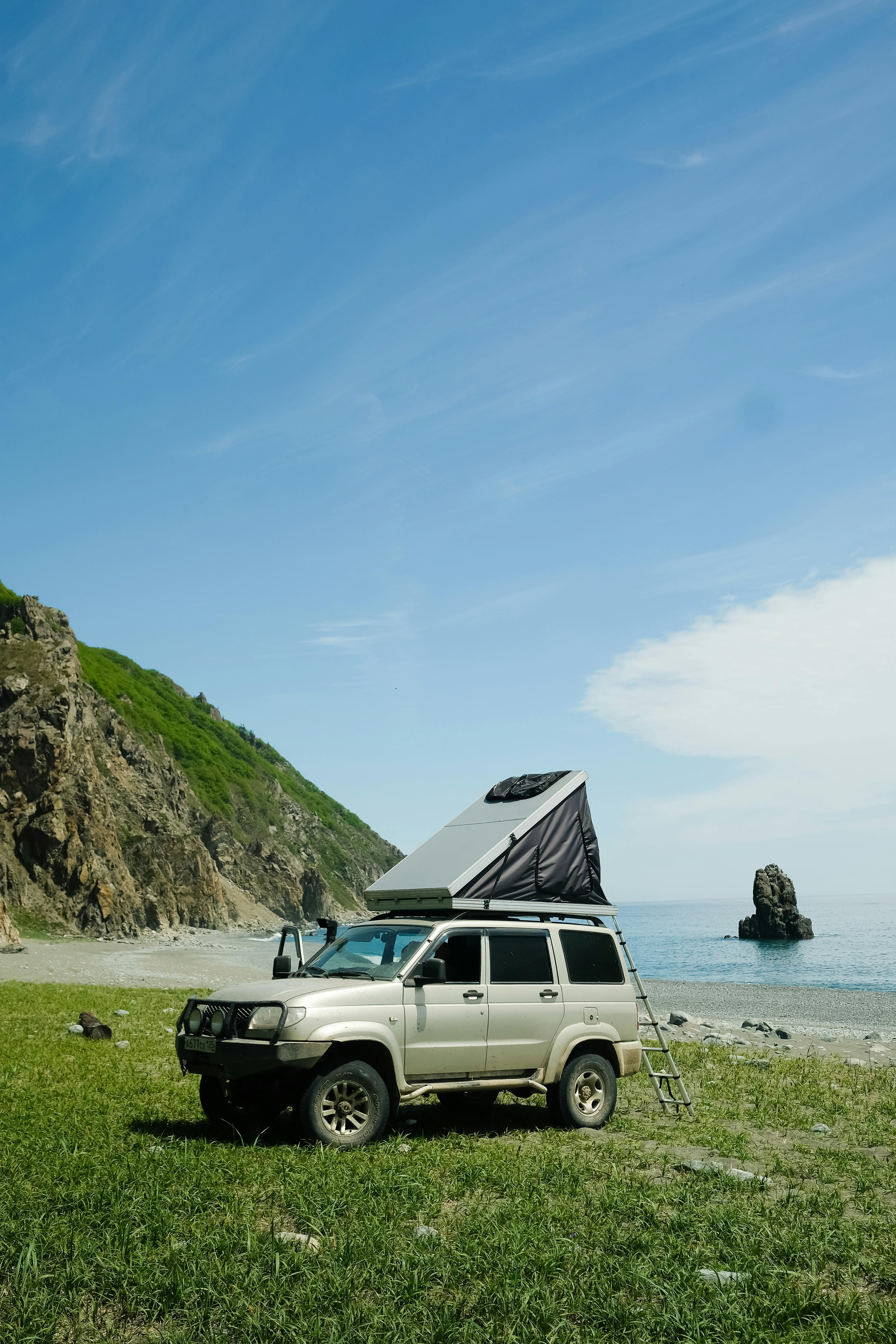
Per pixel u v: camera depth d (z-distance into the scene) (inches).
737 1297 199.8
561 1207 259.4
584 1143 366.9
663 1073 495.5
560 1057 399.5
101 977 1485.0
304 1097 330.6
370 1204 253.0
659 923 7180.1
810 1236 244.7
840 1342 182.1
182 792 5236.2
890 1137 406.6
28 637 3545.8
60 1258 209.0
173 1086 455.5
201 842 4264.3
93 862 2972.4
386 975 375.9
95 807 3193.9
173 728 6318.9
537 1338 179.5
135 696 6205.7
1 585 3973.9
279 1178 280.8
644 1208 261.7
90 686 4498.0
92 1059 530.0
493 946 400.8
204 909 3973.9
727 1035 892.0
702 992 1625.2
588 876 448.8
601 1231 241.6
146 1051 576.4
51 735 3043.8
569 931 430.3
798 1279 216.7
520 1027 392.2
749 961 2699.3
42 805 2947.8
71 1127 351.6
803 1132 418.9
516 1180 287.0
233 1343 176.1
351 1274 204.5
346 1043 348.8
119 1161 293.3
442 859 432.1
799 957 2822.3
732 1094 517.7
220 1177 278.4
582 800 457.1
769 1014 1246.9
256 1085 338.6
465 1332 178.7
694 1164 324.2
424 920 404.2
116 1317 187.9
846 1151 374.6
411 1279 202.8
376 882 444.1
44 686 3245.6
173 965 1995.6
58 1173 279.4
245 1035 337.1
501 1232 232.8
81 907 2874.0
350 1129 338.6
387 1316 184.9
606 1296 199.5
